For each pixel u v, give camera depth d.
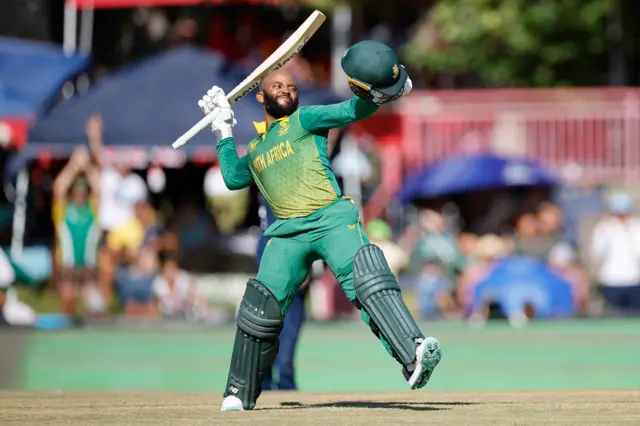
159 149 77.69
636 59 105.75
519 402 27.47
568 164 88.31
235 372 25.47
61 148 78.31
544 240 76.06
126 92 78.88
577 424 21.05
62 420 23.50
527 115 89.00
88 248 75.44
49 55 86.31
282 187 24.95
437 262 77.19
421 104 89.88
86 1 99.31
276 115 25.75
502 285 74.38
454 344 62.12
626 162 87.94
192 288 77.00
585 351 58.69
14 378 50.84
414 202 86.38
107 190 76.75
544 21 100.06
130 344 63.19
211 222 80.38
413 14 105.69
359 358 57.72
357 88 23.48
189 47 82.31
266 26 102.81
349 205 24.89
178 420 22.88
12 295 73.12
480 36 100.69
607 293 77.06
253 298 25.17
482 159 83.31
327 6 97.56
